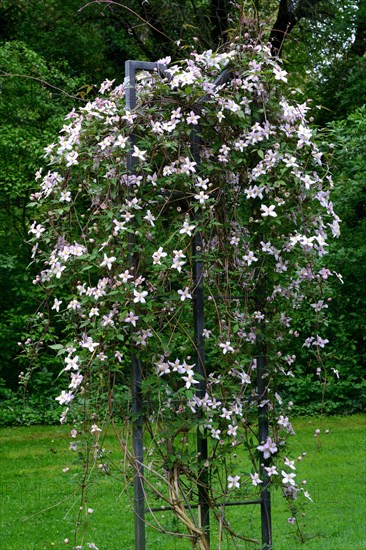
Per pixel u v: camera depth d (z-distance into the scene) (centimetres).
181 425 344
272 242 365
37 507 572
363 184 938
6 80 1048
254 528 505
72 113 379
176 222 357
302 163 371
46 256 376
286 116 371
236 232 371
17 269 1070
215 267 376
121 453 721
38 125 1089
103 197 361
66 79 1118
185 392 334
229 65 370
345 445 779
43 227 369
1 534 505
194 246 363
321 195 368
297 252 370
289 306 379
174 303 350
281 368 372
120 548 475
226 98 361
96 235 364
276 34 1363
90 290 340
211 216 354
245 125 366
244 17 378
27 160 1044
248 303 378
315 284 385
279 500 581
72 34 1345
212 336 371
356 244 996
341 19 1329
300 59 1452
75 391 356
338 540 479
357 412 1005
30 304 1052
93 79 1409
